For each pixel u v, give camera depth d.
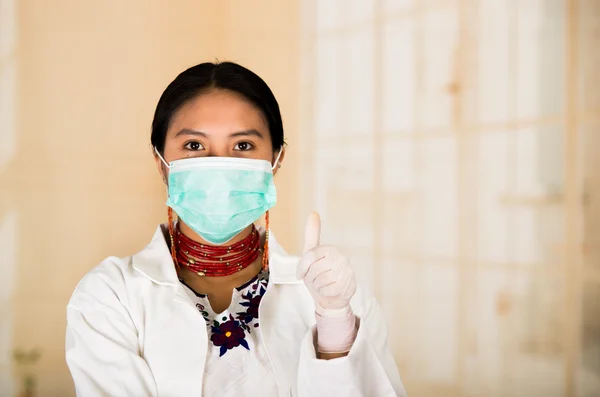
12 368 2.84
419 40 2.88
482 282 2.67
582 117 2.41
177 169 1.36
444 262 2.78
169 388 1.22
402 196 2.93
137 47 3.25
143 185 3.22
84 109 3.06
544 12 2.52
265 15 3.45
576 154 2.43
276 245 1.44
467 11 2.73
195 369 1.23
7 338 2.83
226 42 3.55
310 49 3.31
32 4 2.93
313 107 3.28
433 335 2.81
